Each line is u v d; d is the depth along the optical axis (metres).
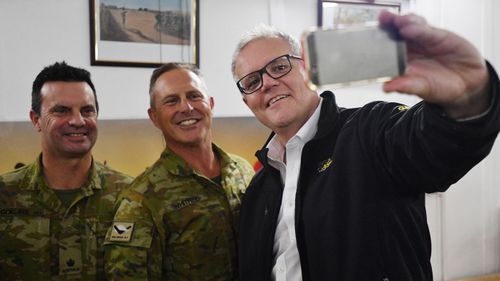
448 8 2.58
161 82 1.42
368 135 0.96
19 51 2.00
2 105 1.97
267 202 1.20
